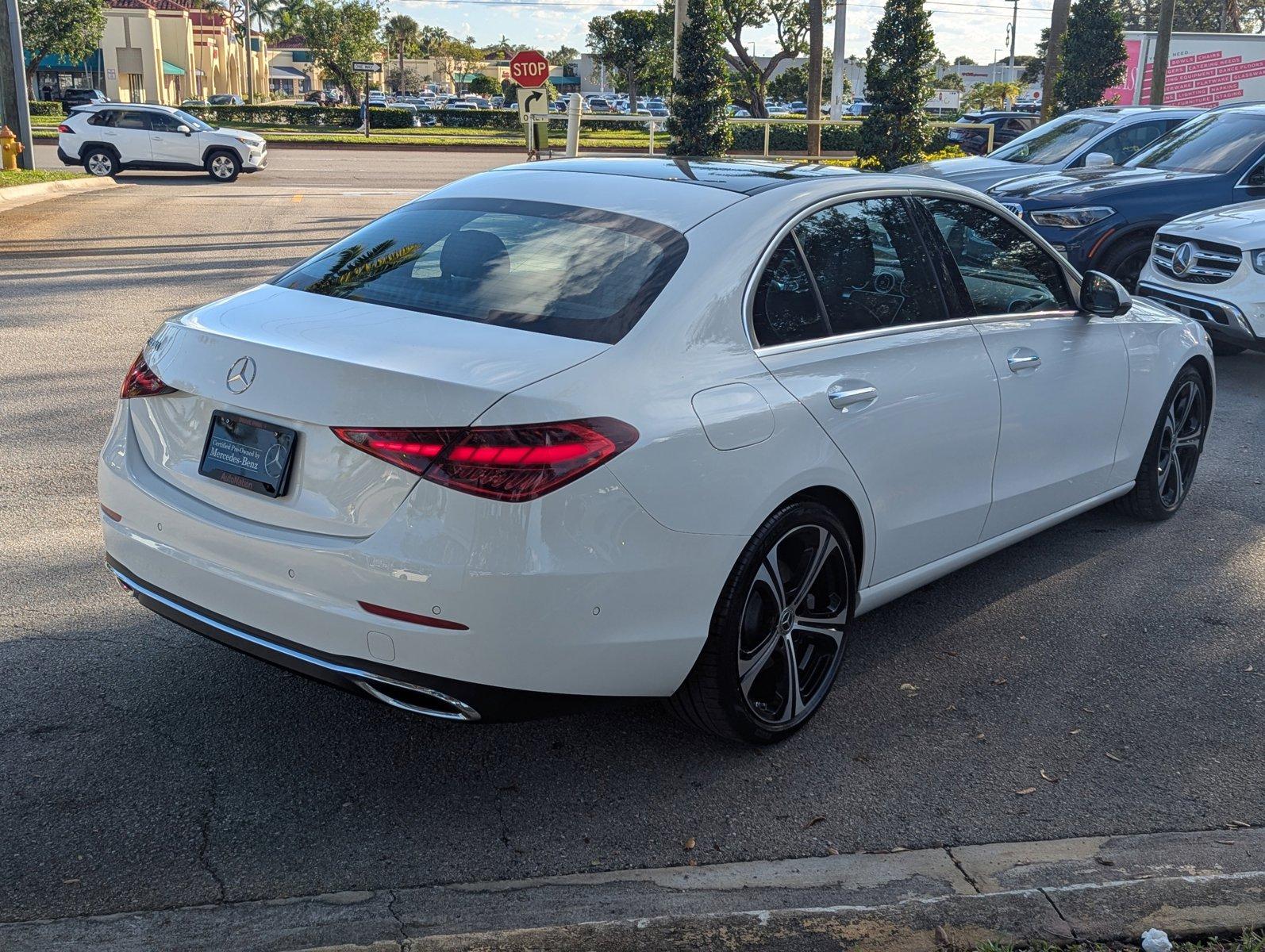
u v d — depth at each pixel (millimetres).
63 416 6945
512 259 3510
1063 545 5508
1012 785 3496
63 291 11242
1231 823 3314
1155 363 5289
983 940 2684
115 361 8398
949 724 3850
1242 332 8586
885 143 24344
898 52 24031
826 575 3717
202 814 3207
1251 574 5199
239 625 3133
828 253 3732
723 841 3174
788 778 3500
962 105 78188
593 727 3762
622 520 2939
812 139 31188
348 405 2922
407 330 3199
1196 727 3873
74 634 4199
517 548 2811
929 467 3965
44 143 35719
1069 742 3758
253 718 3719
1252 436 7535
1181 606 4840
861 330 3748
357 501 2918
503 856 3080
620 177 3979
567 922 2793
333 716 3750
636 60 74750
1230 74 30234
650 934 2670
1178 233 9062
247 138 25594
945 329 4074
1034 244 4676
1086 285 4762
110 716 3680
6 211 17953
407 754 3562
